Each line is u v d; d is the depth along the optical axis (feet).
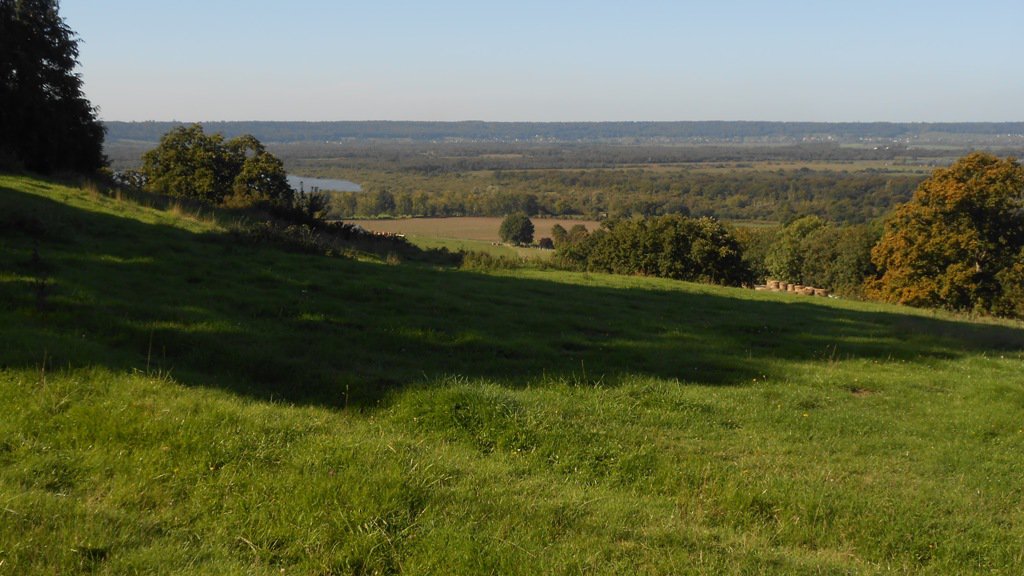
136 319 35.73
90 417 22.48
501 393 29.94
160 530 17.69
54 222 55.11
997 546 22.25
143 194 94.17
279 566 16.85
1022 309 130.52
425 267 76.13
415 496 20.08
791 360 46.32
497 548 17.98
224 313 40.50
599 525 20.17
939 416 36.58
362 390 29.96
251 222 90.58
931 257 136.46
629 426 29.60
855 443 31.32
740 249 142.92
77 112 106.01
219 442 21.88
